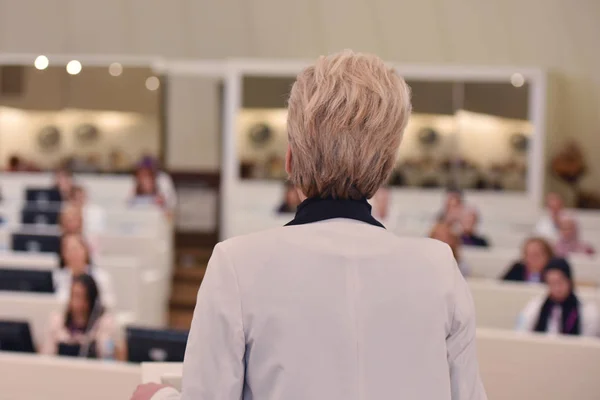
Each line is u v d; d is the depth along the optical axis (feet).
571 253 21.80
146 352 7.82
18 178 29.37
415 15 31.35
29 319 12.30
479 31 31.27
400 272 3.62
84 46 31.83
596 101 31.01
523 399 7.57
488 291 14.34
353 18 31.45
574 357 7.51
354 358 3.44
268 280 3.52
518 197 28.48
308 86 3.69
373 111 3.59
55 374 7.30
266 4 31.58
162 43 31.78
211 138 31.96
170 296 24.53
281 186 28.25
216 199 31.71
